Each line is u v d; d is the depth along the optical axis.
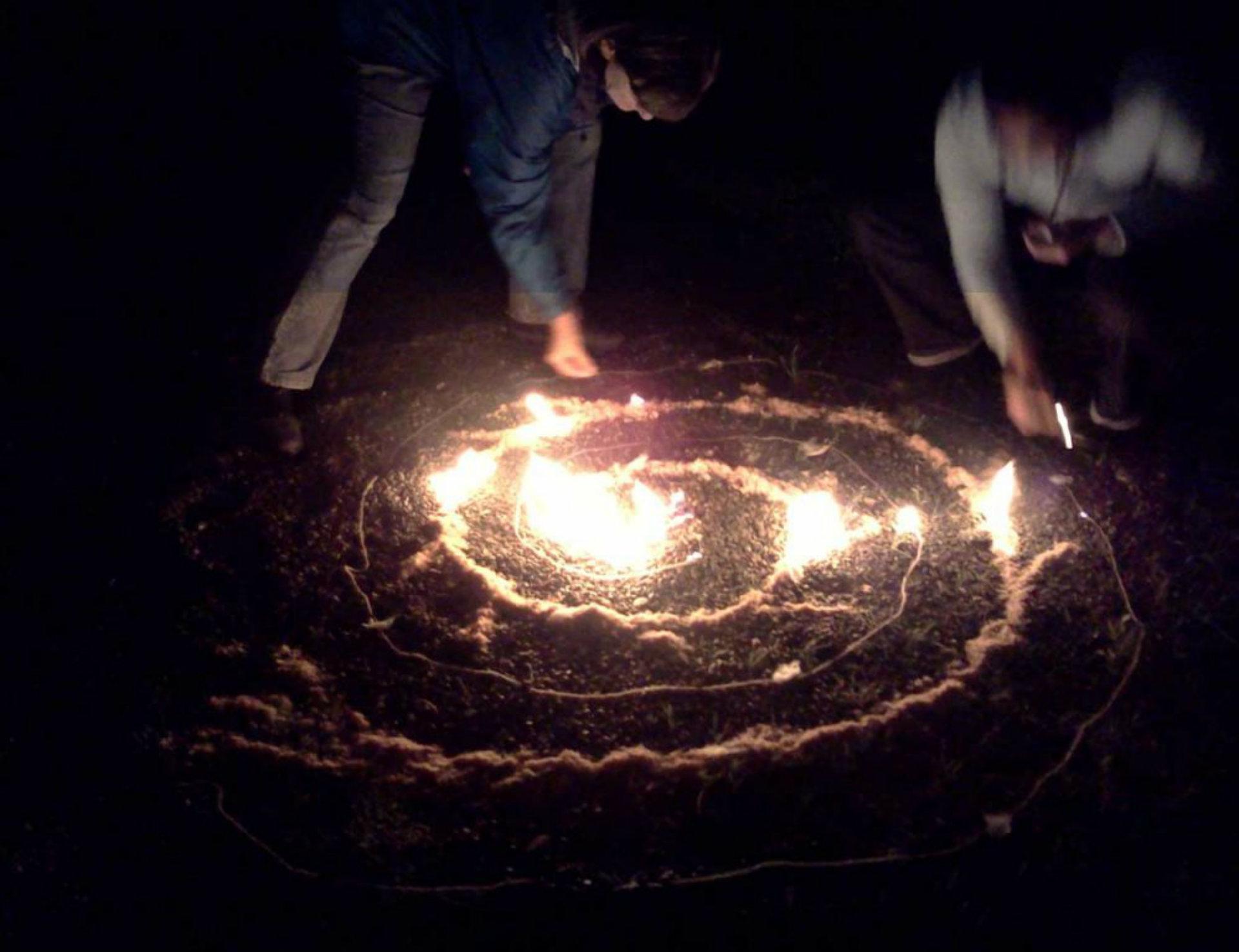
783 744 1.73
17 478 2.16
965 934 1.50
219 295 2.63
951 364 2.50
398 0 1.86
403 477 2.21
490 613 1.95
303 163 3.02
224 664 1.84
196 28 3.47
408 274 2.73
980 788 1.68
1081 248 2.08
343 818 1.63
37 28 3.47
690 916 1.52
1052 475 2.23
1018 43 1.93
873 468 2.27
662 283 2.73
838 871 1.57
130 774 1.68
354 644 1.89
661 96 1.69
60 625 1.89
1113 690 1.82
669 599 1.99
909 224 2.31
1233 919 1.51
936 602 1.98
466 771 1.70
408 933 1.50
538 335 2.55
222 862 1.57
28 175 2.98
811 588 2.01
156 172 3.00
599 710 1.80
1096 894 1.54
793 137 3.18
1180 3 1.91
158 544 2.04
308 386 2.21
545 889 1.55
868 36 3.44
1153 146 1.93
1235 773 1.69
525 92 1.82
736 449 2.31
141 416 2.31
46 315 2.56
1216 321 2.40
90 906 1.51
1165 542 2.08
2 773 1.67
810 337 2.60
